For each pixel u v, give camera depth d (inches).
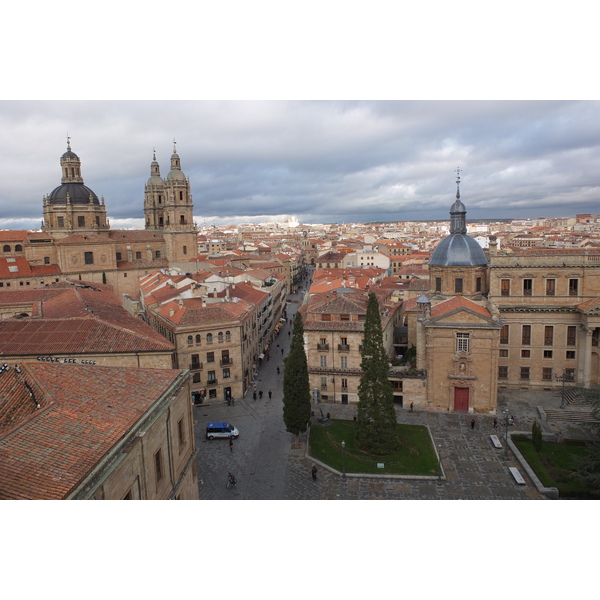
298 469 2206.0
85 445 965.2
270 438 2522.1
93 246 5236.2
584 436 2431.1
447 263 3122.5
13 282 4795.8
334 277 5639.8
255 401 3061.0
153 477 1172.5
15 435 937.5
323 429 2600.9
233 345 3041.3
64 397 1119.0
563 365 2947.8
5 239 5039.4
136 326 2240.4
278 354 4156.0
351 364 2952.8
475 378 2714.1
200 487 2050.9
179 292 3545.8
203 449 2405.3
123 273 5511.8
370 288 4394.7
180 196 6215.6
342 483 2084.2
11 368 1217.4
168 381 1359.5
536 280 2942.9
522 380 3021.7
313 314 3056.1
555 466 2144.4
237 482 2091.5
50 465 880.9
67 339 1930.4
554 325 2923.2
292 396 2370.8
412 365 2977.4
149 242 6215.6
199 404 2977.4
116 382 1269.7
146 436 1130.7
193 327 2910.9
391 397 2356.1
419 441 2425.0
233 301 3420.3
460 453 2311.8
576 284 2903.5
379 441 2315.5
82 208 5723.4
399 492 2006.6
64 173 5787.4
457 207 3221.0
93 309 2361.0
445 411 2790.4
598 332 2832.2
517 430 2516.0
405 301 4335.6
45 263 5132.9
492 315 2709.2
